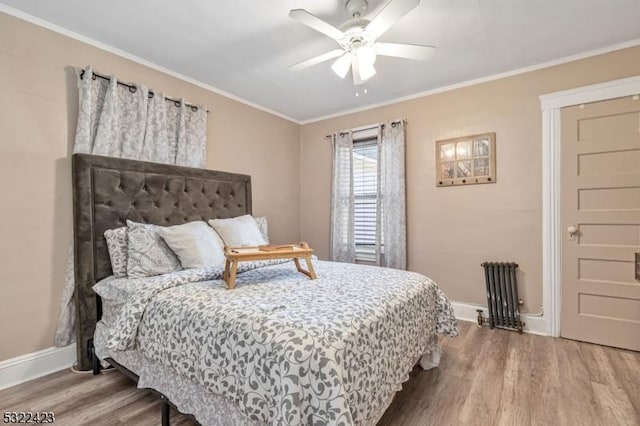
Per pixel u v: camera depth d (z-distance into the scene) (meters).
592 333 2.61
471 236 3.20
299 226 4.50
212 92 3.32
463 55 2.67
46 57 2.17
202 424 1.40
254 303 1.50
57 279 2.21
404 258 3.54
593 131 2.61
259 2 1.98
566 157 2.71
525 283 2.92
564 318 2.73
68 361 2.22
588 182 2.63
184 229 2.33
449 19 2.15
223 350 1.31
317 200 4.38
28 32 2.10
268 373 1.15
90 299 2.16
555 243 2.76
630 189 2.48
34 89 2.12
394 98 3.67
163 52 2.60
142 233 2.20
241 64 2.82
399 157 3.57
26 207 2.08
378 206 3.72
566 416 1.66
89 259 2.17
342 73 2.30
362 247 4.00
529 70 2.89
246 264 2.29
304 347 1.13
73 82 2.30
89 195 2.20
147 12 2.08
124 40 2.42
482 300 3.14
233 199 3.32
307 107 3.96
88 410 1.74
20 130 2.06
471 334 2.83
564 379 2.03
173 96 2.95
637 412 1.69
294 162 4.44
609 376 2.07
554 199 2.76
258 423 1.17
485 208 3.12
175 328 1.51
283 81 3.19
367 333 1.35
